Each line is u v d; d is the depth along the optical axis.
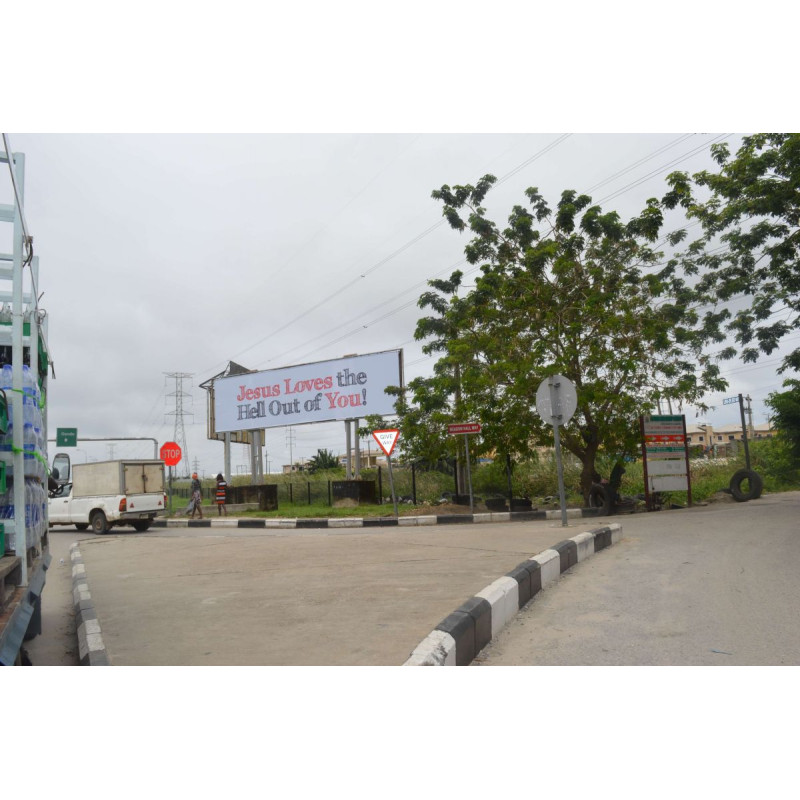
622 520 15.38
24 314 5.32
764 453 30.16
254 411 31.98
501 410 19.70
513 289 19.42
